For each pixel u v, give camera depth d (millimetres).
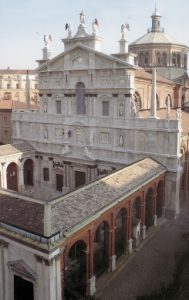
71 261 35156
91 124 52250
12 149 56500
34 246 25172
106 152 51625
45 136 58312
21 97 123438
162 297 28203
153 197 43250
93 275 30297
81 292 30281
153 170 43312
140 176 39719
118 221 45719
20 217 27438
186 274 31609
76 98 53875
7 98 121875
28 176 61031
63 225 26250
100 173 52812
